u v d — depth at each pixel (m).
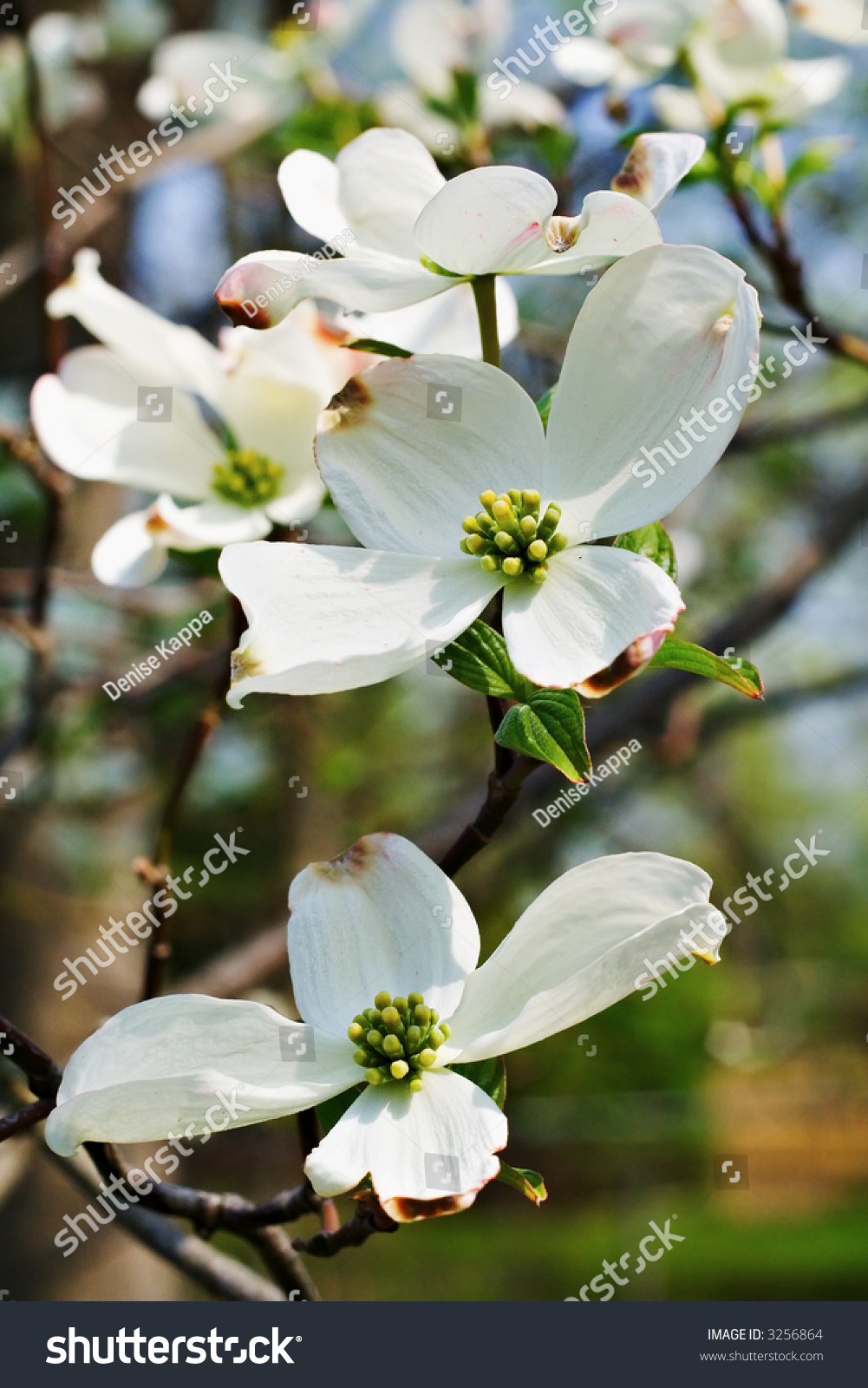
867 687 1.06
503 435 0.42
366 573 0.41
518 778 0.42
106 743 0.88
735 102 0.55
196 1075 0.39
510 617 0.41
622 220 0.40
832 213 0.82
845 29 0.56
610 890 0.41
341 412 0.42
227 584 0.40
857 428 0.99
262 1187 1.40
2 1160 0.63
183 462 0.50
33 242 0.80
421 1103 0.41
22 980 0.95
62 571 0.74
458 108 0.60
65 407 0.50
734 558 1.07
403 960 0.42
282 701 0.92
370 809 1.17
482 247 0.41
